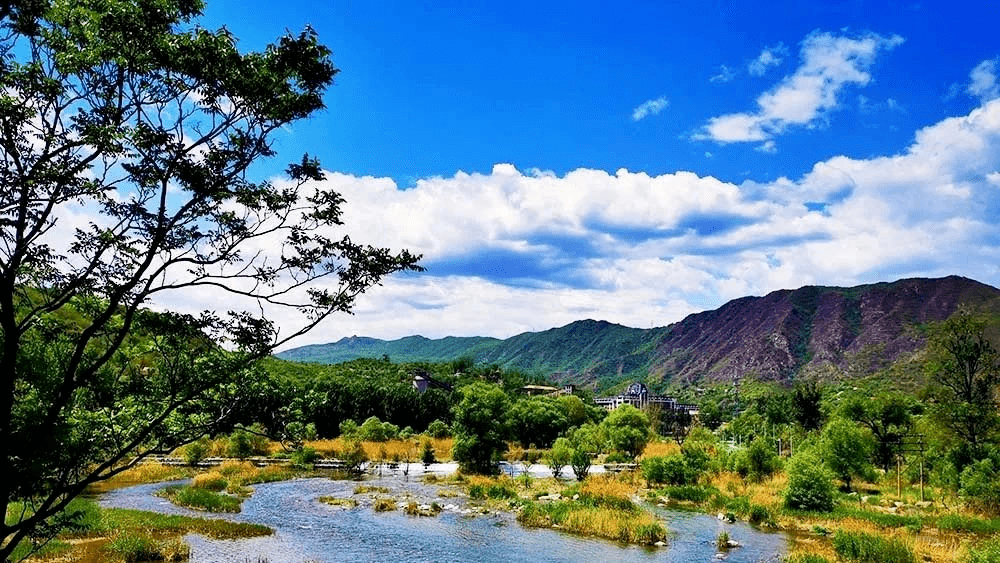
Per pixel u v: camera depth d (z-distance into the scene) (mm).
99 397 14867
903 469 65062
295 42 12953
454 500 48312
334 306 14203
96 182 12031
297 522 38906
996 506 42531
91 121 11914
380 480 60500
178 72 12477
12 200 11242
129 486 50906
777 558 30938
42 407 13281
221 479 53531
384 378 190625
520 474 66125
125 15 11734
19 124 11281
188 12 12766
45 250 11922
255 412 15008
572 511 39500
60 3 11852
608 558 31078
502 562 30250
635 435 87875
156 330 13680
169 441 14484
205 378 14023
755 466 60250
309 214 13891
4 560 11828
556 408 120562
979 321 61719
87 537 30094
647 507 47094
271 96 12836
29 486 12328
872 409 65938
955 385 62344
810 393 101062
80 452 13258
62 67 11852
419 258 14570
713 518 42594
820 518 40594
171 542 29438
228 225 13469
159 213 12758
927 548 31484
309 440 92938
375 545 33281
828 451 57219
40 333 14031
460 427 67250
